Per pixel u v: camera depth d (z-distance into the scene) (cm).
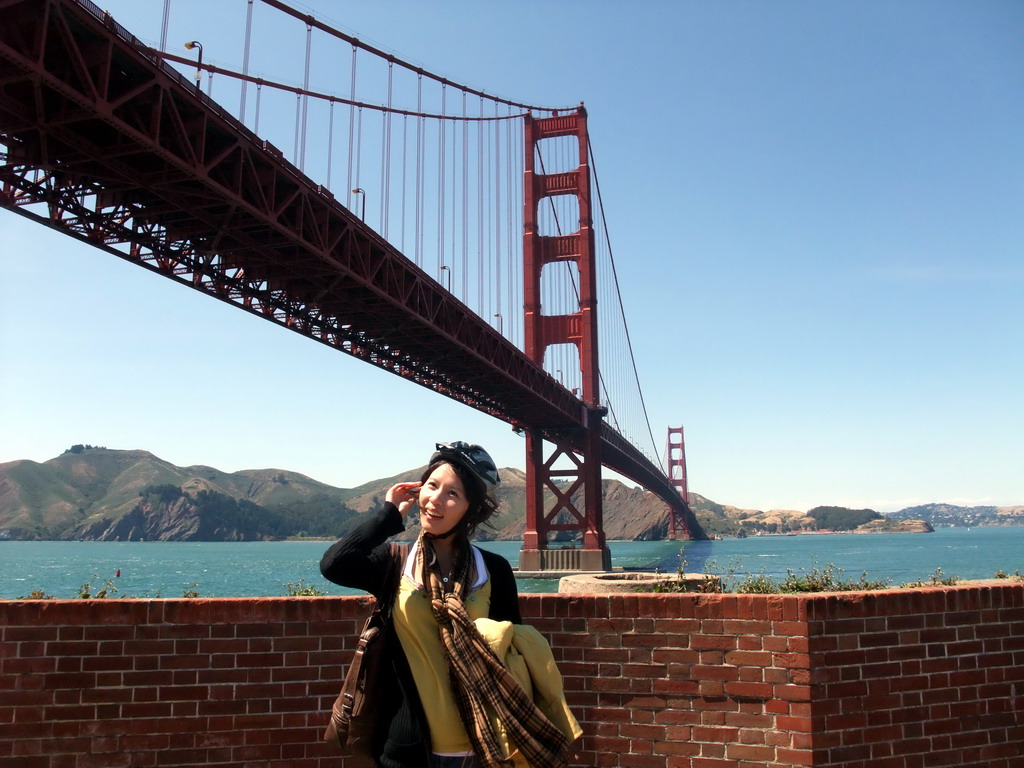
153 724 448
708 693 432
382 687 258
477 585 267
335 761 453
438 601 253
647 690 441
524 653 261
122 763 444
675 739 434
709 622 438
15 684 445
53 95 1680
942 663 445
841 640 427
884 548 14925
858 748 421
